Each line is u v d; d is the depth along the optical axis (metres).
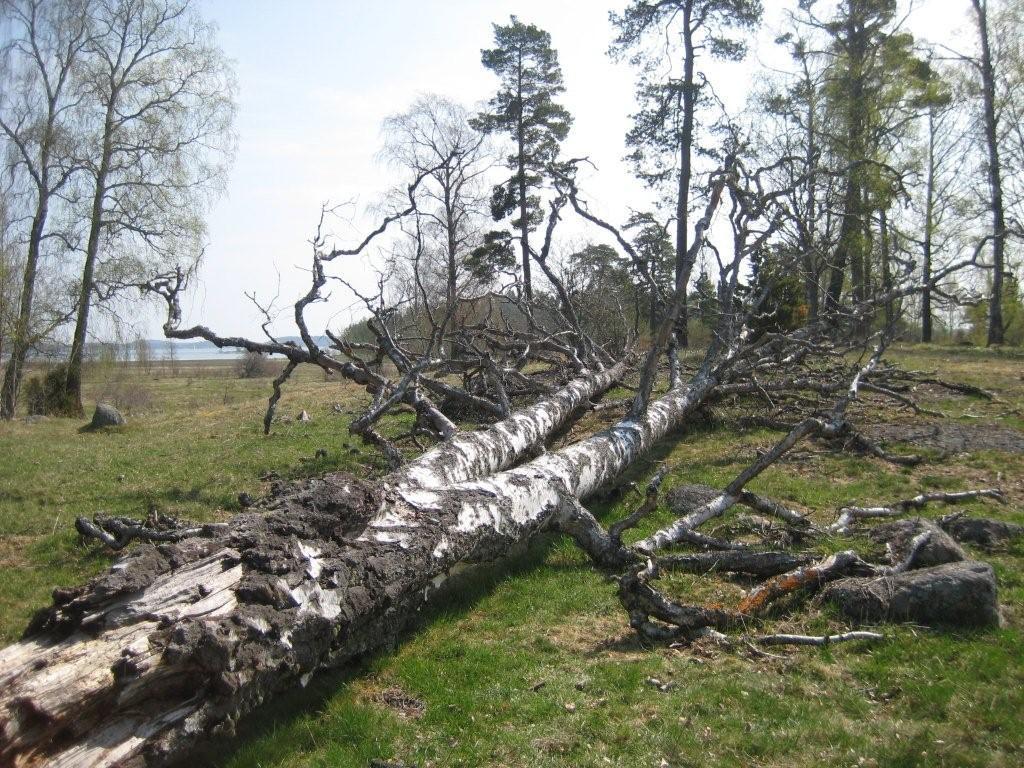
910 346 23.67
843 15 23.69
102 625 3.51
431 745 3.72
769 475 8.49
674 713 3.83
